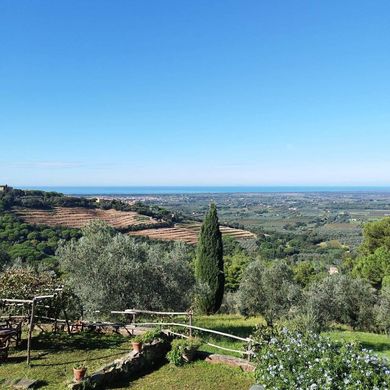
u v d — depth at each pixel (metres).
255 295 18.12
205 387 8.91
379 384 6.58
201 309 23.73
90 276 14.23
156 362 10.53
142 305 14.80
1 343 9.85
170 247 19.27
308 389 6.55
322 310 19.06
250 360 10.16
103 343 11.48
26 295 11.27
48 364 9.61
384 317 20.66
